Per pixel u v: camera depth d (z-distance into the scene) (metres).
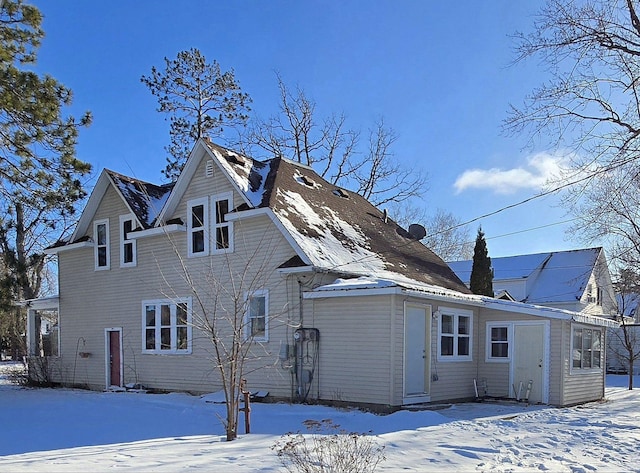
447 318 15.77
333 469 6.75
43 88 15.94
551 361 15.58
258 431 10.27
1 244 23.66
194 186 17.56
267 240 15.51
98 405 14.79
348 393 13.48
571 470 7.60
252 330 15.38
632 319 34.00
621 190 15.57
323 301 14.18
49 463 7.77
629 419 12.37
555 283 34.50
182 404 14.63
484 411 13.70
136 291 18.92
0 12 15.88
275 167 18.30
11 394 18.27
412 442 8.97
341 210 19.25
